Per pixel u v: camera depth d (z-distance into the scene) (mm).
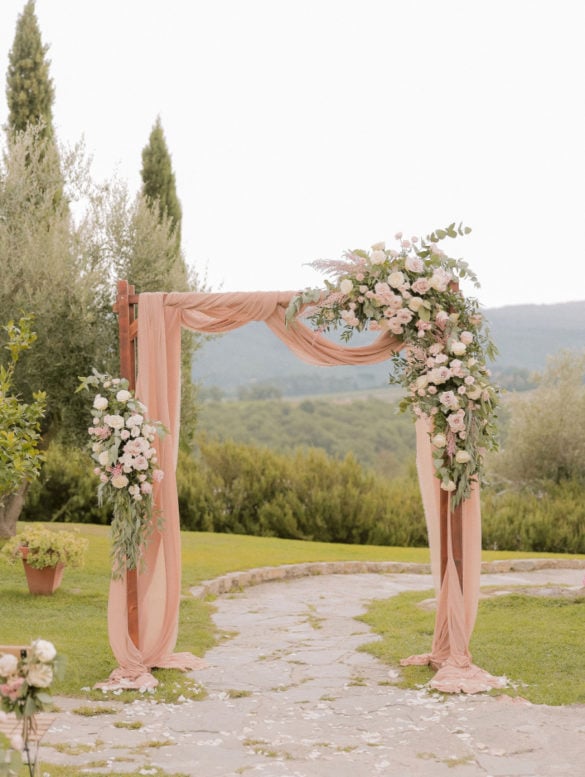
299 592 12430
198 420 17156
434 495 7324
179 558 7289
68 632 8445
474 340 7160
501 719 5727
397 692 6559
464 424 6922
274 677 7082
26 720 3771
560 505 19781
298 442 43062
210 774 4621
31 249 12945
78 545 10508
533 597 10391
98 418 6980
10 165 13516
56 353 12945
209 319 7383
